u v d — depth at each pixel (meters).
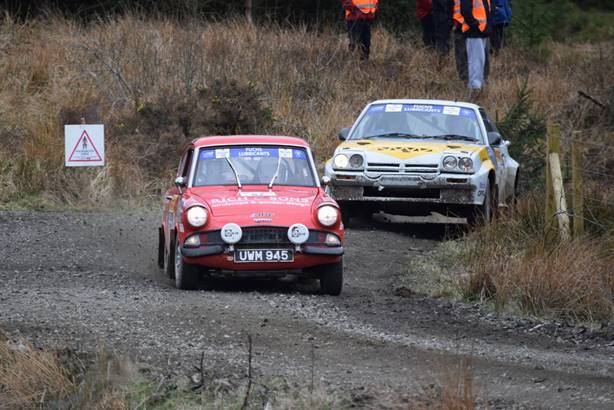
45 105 72.06
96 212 57.75
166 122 66.12
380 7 102.62
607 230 44.19
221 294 36.72
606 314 35.47
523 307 35.94
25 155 62.56
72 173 60.78
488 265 39.25
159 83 75.00
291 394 25.89
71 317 32.19
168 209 42.12
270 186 40.00
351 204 53.56
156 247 48.75
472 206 51.97
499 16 93.31
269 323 32.41
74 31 87.12
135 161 63.44
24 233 50.25
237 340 30.45
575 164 43.50
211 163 40.94
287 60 82.06
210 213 37.38
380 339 31.52
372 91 79.56
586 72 87.50
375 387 26.56
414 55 87.88
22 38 86.25
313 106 75.56
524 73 89.31
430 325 33.81
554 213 43.38
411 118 55.81
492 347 31.38
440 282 40.91
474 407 24.50
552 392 26.83
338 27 100.25
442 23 88.44
